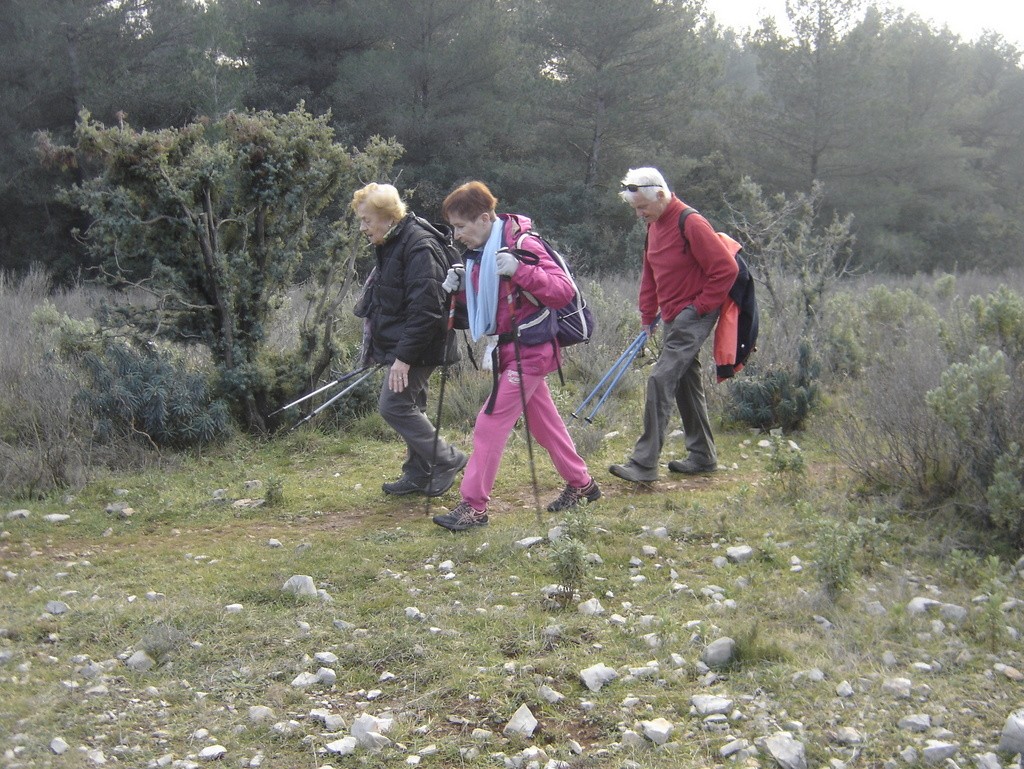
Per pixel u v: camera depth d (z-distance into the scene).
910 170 28.14
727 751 3.09
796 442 6.94
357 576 4.50
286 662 3.71
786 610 4.02
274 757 3.14
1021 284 16.88
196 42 21.11
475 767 3.08
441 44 24.28
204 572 4.59
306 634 3.92
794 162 26.89
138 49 21.95
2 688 3.54
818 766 3.04
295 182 6.91
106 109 20.73
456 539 4.90
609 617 4.03
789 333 8.00
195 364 7.42
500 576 4.46
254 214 6.93
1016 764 2.97
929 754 3.02
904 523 4.98
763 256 9.30
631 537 4.88
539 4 24.69
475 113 24.03
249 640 3.88
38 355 7.29
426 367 5.38
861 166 26.92
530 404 5.07
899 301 9.13
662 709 3.35
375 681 3.59
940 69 30.05
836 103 25.89
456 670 3.61
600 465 6.32
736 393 7.36
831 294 9.71
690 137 27.19
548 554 4.44
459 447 6.89
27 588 4.48
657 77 23.83
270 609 4.17
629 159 25.62
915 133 26.88
